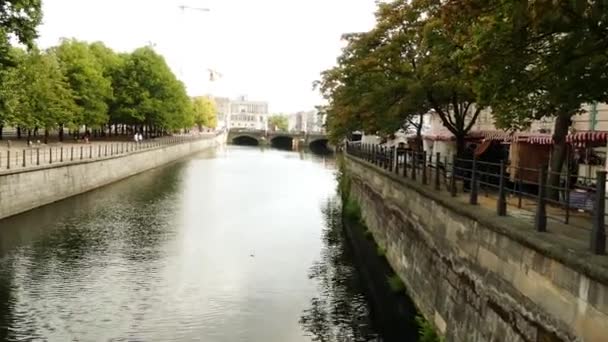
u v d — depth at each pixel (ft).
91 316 55.16
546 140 59.67
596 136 52.06
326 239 94.94
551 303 27.71
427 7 64.08
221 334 52.16
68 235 87.92
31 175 102.68
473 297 39.17
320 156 354.13
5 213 93.56
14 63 75.56
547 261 28.32
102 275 68.44
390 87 70.54
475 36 31.89
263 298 62.75
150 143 234.79
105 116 210.38
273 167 249.96
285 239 94.12
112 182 159.22
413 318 56.39
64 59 195.93
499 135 77.71
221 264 76.18
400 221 68.95
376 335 52.75
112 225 97.76
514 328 31.89
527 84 33.81
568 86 32.48
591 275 23.61
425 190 55.42
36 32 74.69
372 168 98.53
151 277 68.64
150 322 54.49
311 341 50.83
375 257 81.41
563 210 43.34
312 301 62.13
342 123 98.32
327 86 110.32
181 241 88.63
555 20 27.84
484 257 37.60
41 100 162.91
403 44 70.79
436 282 49.57
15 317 54.03
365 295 64.34
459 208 42.93
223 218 111.24
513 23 28.89
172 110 262.88
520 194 41.50
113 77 235.61
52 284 64.18
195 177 190.19
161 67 248.93
